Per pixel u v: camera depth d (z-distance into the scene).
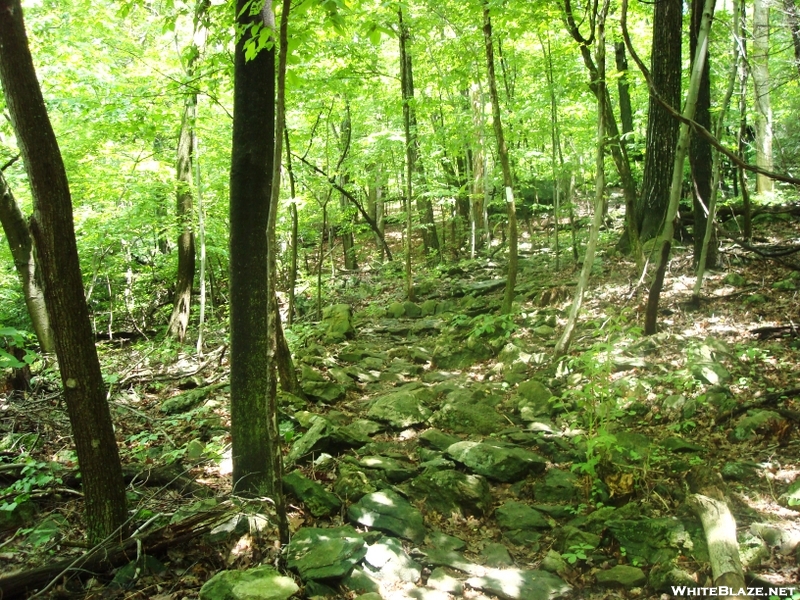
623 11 5.59
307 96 9.34
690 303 7.62
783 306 7.09
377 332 10.29
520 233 17.67
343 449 5.54
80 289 3.46
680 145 6.38
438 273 14.11
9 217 7.19
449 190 15.20
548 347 7.52
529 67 12.64
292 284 10.59
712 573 3.44
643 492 4.41
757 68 11.61
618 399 5.66
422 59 12.66
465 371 7.75
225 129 11.27
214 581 3.37
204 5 5.14
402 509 4.37
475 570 3.79
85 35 9.76
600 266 10.16
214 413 6.44
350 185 15.26
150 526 3.94
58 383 6.50
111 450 3.68
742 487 4.34
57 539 3.97
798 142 15.05
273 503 4.20
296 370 7.54
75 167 10.58
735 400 5.37
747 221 9.78
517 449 5.18
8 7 3.03
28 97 3.12
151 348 9.87
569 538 4.01
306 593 3.44
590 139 13.73
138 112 7.86
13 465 4.57
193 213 11.88
